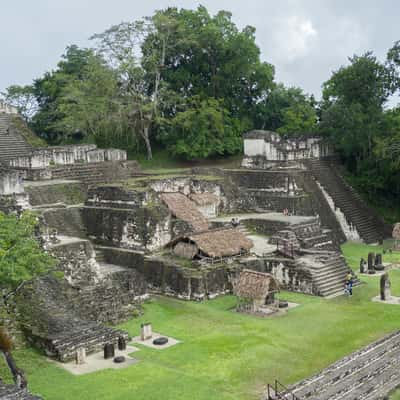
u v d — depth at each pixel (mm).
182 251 27984
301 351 19531
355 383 17078
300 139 43688
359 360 18547
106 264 28625
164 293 27266
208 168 41875
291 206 37938
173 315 23969
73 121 45844
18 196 28062
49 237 24234
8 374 16781
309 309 24438
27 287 21156
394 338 20672
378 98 44031
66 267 23812
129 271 25750
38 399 12727
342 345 20047
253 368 18078
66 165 38688
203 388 16594
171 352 19500
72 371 17891
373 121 42531
